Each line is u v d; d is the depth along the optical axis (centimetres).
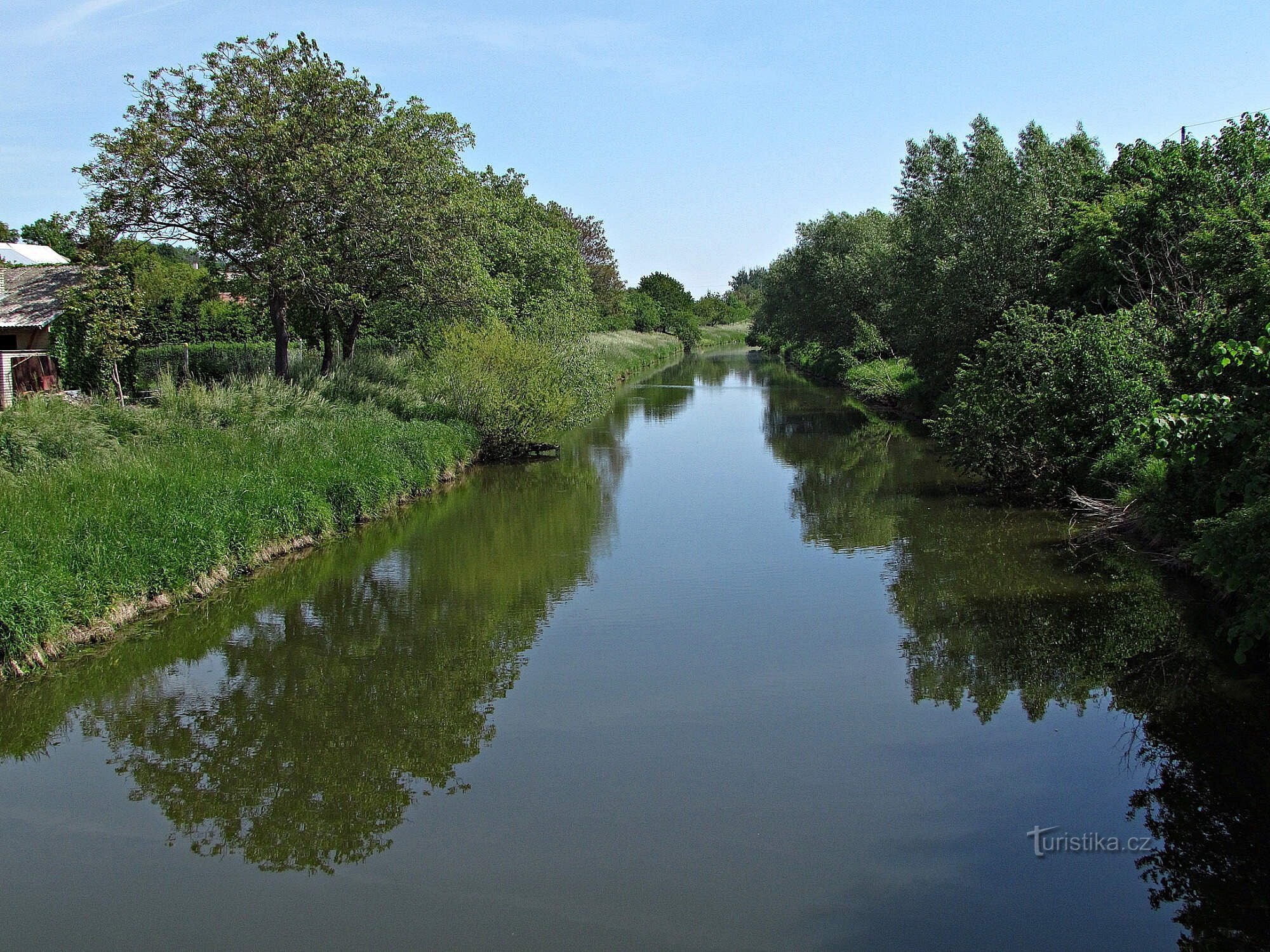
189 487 1308
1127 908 573
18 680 925
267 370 2262
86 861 647
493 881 613
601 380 2711
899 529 1596
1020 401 1750
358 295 2234
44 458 1336
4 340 2359
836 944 543
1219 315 1145
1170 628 1048
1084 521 1577
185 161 2056
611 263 6825
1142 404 1573
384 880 617
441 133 2469
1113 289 2108
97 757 803
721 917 570
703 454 2525
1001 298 2661
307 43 2194
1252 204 1429
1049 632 1052
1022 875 609
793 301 5869
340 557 1439
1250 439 857
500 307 2950
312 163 2053
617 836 663
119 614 1057
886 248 4350
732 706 883
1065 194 2767
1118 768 749
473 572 1359
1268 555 752
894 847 642
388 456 1823
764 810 694
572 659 1012
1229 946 537
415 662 1009
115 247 2108
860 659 996
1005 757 773
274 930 566
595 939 551
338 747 816
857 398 4019
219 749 813
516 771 764
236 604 1202
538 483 2103
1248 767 742
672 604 1197
